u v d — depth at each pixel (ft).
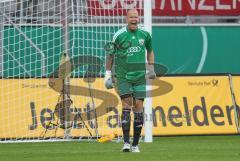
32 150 133.90
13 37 188.96
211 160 107.04
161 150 128.98
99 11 177.17
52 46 187.21
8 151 132.16
